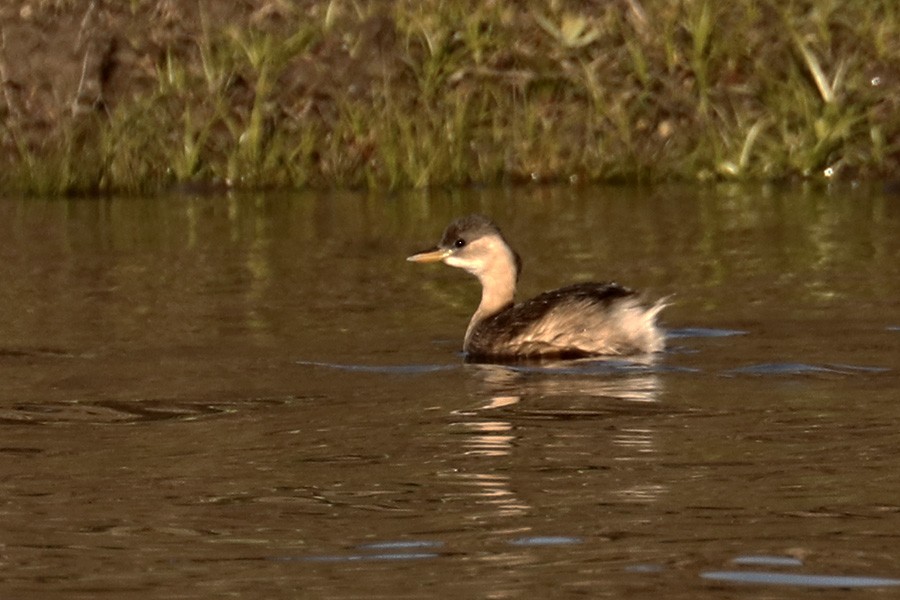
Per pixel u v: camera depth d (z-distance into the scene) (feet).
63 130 77.77
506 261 49.93
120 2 81.66
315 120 78.07
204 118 77.97
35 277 56.34
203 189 76.28
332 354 45.47
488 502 31.99
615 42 79.20
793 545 29.19
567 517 30.94
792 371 42.24
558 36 78.84
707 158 75.15
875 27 77.61
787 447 35.22
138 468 34.83
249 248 61.26
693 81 77.36
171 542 30.14
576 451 35.40
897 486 32.32
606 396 40.45
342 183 76.18
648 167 75.25
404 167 75.46
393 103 77.46
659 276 54.54
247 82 78.95
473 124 77.25
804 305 49.65
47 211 71.00
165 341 46.88
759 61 77.36
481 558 28.91
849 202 68.18
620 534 29.94
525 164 75.72
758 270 55.01
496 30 79.71
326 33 79.82
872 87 76.02
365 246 61.31
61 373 43.42
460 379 42.73
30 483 33.91
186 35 80.74
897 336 45.52
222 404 40.27
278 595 27.45
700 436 36.32
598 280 54.24
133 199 74.13
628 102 77.15
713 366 43.14
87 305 51.78
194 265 58.13
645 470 33.81
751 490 32.30
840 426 36.78
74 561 29.27
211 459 35.42
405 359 45.19
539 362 44.70
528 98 77.92
